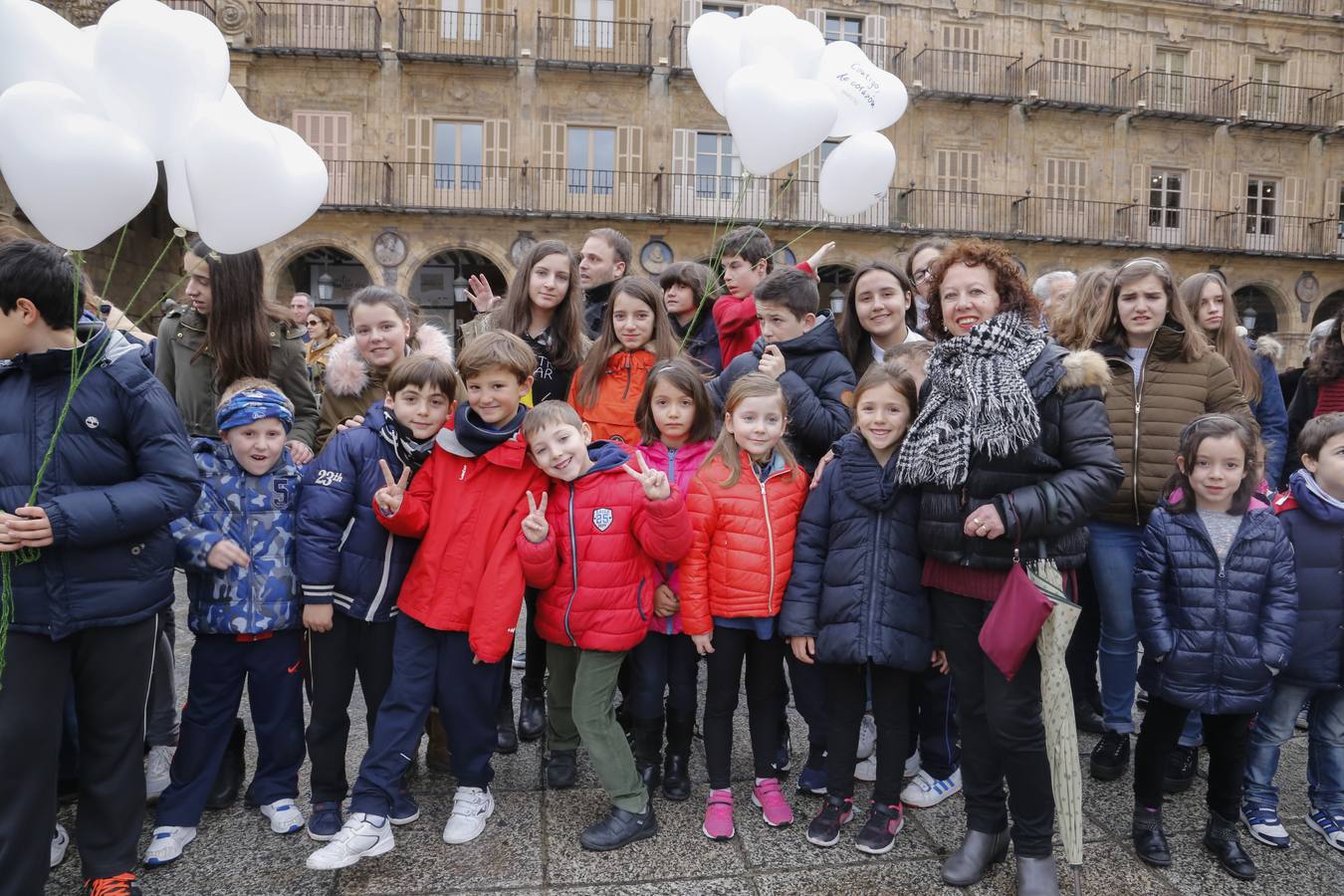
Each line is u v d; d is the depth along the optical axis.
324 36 16.02
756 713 2.69
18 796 1.93
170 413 2.15
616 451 2.66
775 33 2.97
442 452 2.63
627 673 3.24
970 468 2.22
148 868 2.32
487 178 16.53
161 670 2.77
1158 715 2.47
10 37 1.84
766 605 2.59
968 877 2.28
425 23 16.33
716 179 17.22
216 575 2.46
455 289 18.38
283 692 2.58
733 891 2.25
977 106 18.23
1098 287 3.12
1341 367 3.91
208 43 2.07
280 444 2.56
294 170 2.11
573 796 2.77
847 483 2.53
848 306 3.36
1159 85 18.95
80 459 2.01
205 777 2.47
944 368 2.29
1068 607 2.13
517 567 2.51
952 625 2.33
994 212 18.30
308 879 2.28
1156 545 2.56
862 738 3.09
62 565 1.96
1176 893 2.28
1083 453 2.10
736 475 2.64
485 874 2.31
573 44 16.81
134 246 15.70
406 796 2.61
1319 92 19.61
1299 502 2.64
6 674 1.92
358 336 3.15
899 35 18.00
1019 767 2.17
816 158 17.50
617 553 2.54
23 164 1.75
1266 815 2.59
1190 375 2.95
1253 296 21.31
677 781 2.78
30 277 1.91
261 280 2.87
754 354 3.19
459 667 2.52
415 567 2.57
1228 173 19.36
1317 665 2.53
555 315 3.48
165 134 2.00
